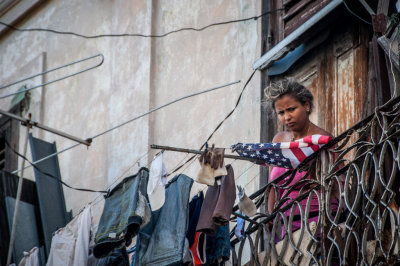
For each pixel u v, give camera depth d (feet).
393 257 22.70
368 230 23.70
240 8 36.01
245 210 26.63
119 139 38.70
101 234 28.76
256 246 27.17
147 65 38.99
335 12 31.19
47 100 43.96
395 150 24.14
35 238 38.24
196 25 37.91
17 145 44.29
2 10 48.65
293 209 26.02
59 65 44.27
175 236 27.76
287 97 26.78
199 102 36.29
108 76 41.19
